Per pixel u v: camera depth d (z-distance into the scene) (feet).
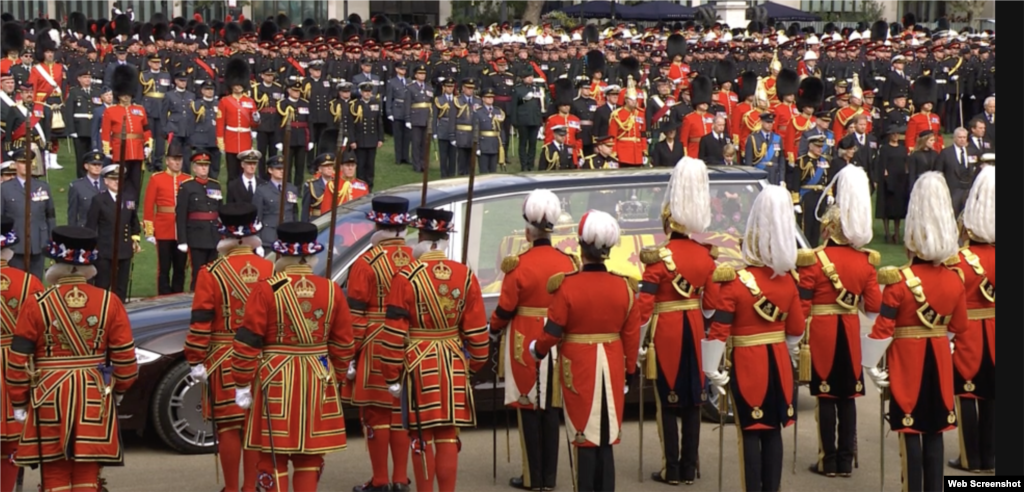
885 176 79.05
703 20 177.58
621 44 134.31
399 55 115.96
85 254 29.86
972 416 36.09
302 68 111.14
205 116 90.94
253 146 102.06
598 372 31.50
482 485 35.96
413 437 32.73
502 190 41.27
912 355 32.99
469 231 39.32
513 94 106.52
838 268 35.04
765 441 32.73
